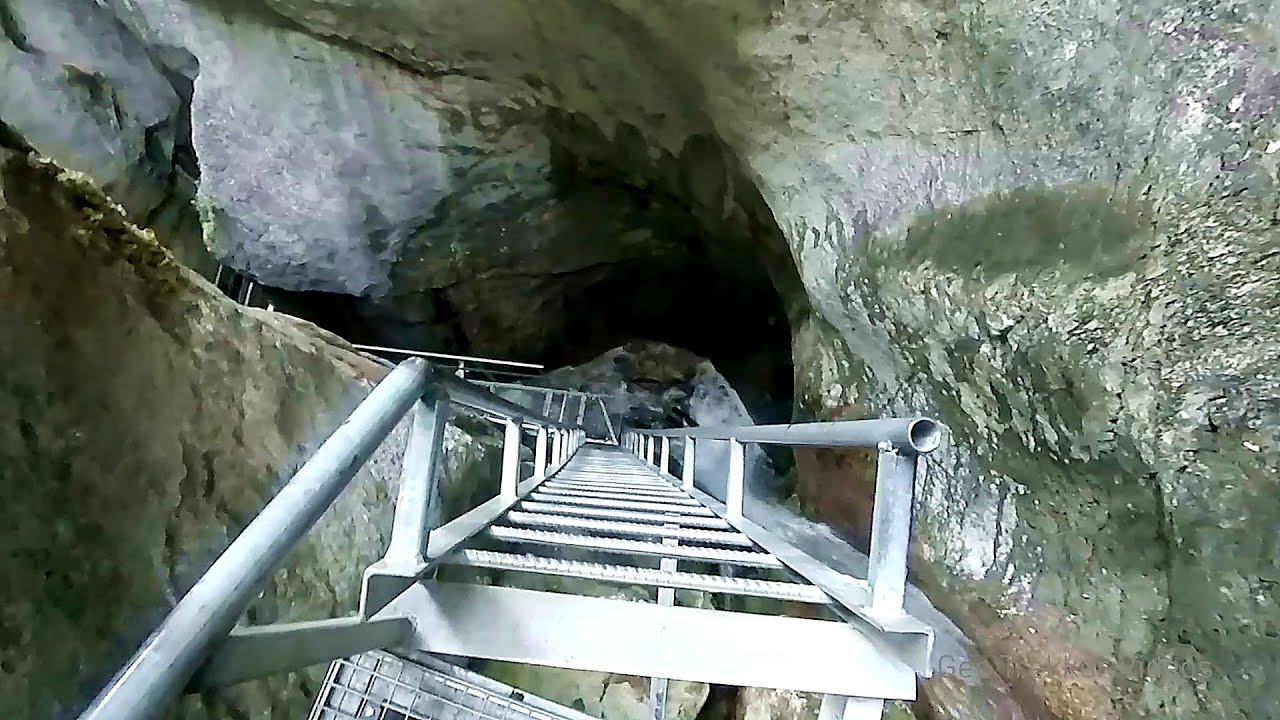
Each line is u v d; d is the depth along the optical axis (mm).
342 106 3211
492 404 991
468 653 692
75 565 640
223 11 2984
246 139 3338
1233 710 1023
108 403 736
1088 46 1227
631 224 3762
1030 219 1397
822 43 1793
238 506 949
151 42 3229
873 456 2168
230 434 984
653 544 1023
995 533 1557
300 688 1044
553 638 708
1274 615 963
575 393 4957
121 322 791
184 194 4000
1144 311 1124
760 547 1099
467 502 2150
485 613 704
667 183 3287
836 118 1922
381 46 2984
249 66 3121
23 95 3307
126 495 735
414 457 707
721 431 1493
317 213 3609
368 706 1069
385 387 573
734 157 2713
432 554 723
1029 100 1371
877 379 2107
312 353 1349
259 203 3572
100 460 706
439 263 4008
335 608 1221
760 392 4750
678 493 1834
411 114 3236
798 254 2363
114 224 807
